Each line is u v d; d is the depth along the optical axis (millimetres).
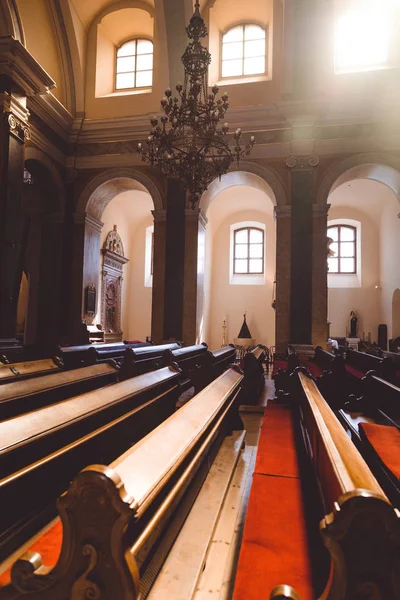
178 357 7438
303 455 3275
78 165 11781
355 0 11070
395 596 1333
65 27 11336
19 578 1484
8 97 8875
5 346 8734
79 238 11586
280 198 10828
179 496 2439
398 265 14820
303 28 10656
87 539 1423
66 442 3008
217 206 17234
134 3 11773
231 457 3998
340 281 17281
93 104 12023
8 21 9219
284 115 10766
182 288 11203
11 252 8977
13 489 2479
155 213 11406
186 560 2285
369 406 5172
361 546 1354
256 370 6918
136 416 4020
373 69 10867
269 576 1777
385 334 16156
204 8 11680
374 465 3086
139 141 11617
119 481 1445
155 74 11891
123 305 17562
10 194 8922
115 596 1396
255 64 12078
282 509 2363
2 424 2355
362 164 10500
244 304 17797
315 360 9773
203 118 7707
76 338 11250
